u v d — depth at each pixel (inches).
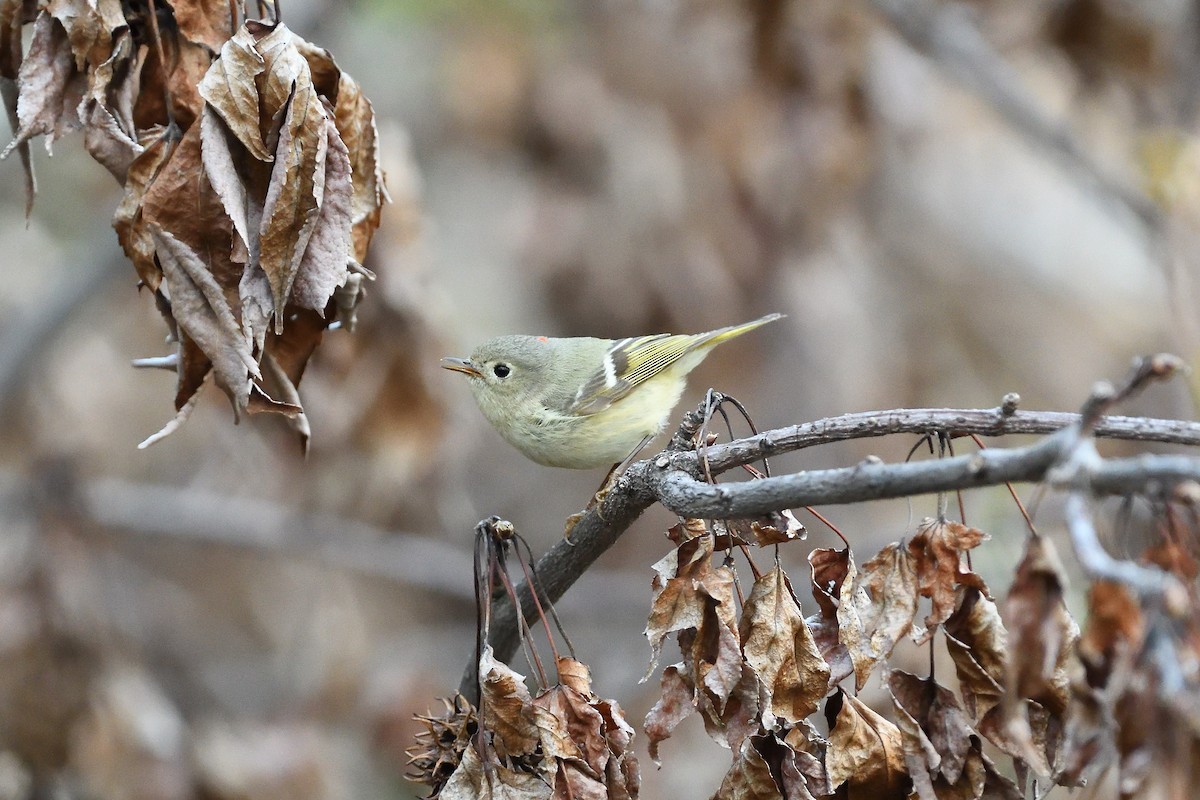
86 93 214.5
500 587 238.7
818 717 417.4
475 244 631.2
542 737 195.8
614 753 198.2
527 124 533.3
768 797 193.2
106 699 418.3
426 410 405.7
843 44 494.0
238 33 202.1
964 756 191.2
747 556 198.2
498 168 628.7
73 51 210.8
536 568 234.8
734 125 501.4
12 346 482.0
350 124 219.0
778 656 192.1
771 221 502.9
